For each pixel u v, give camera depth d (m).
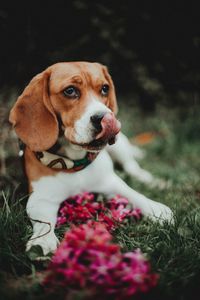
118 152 1.13
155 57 1.76
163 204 0.93
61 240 0.79
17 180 0.96
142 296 0.62
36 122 0.81
